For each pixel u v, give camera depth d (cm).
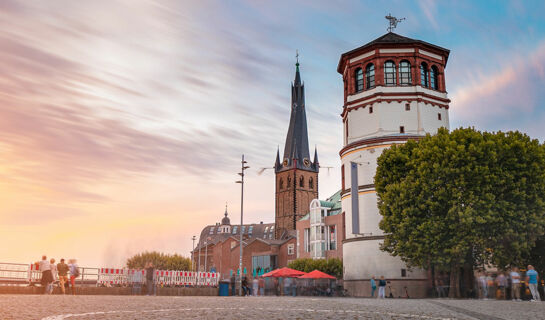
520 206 3775
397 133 5366
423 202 4006
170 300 2525
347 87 6000
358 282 5219
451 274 4091
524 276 4156
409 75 5522
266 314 1563
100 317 1299
